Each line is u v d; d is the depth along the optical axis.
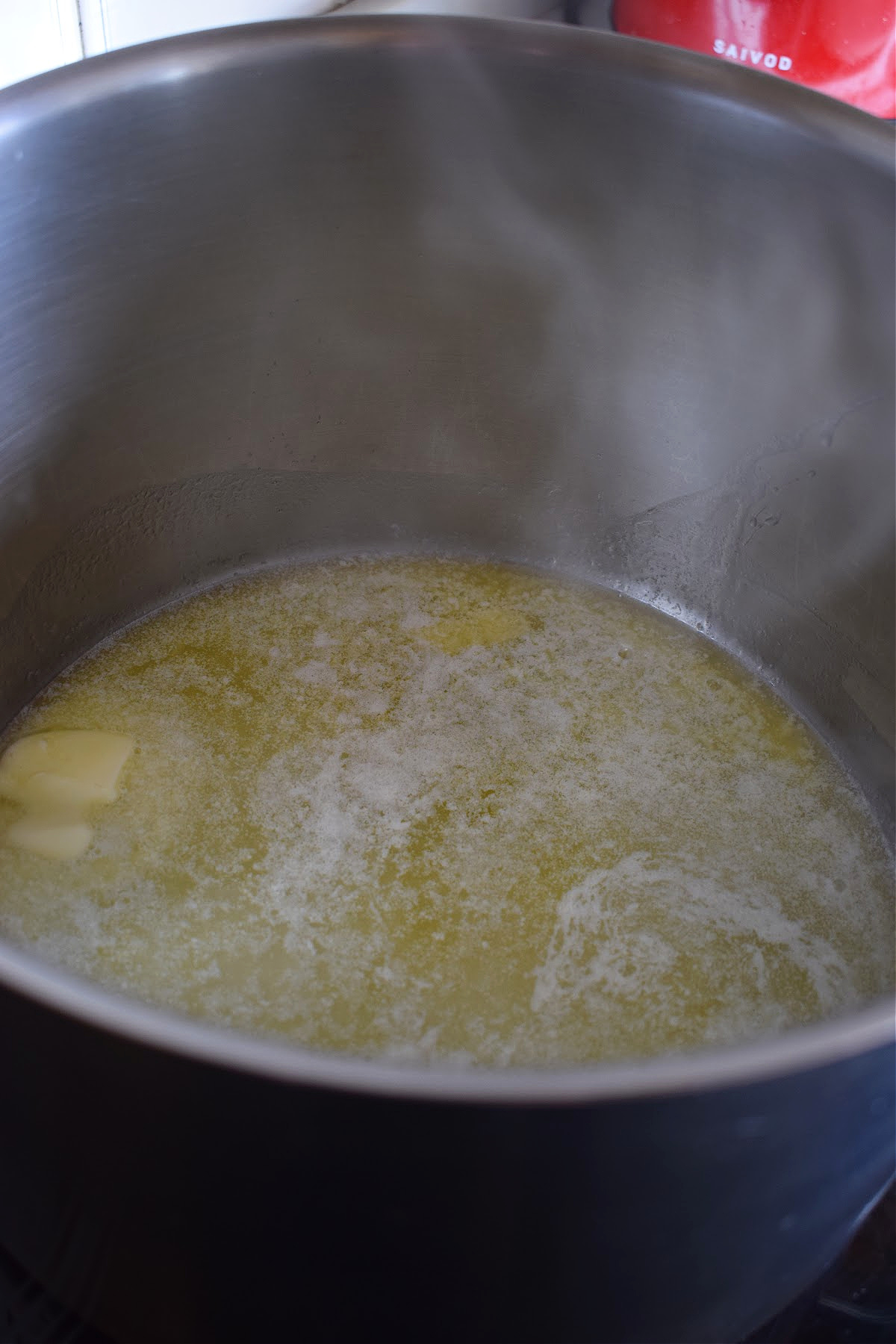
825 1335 0.32
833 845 0.43
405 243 0.44
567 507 0.49
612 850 0.42
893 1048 0.24
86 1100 0.25
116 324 0.42
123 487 0.45
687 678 0.47
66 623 0.45
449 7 0.52
